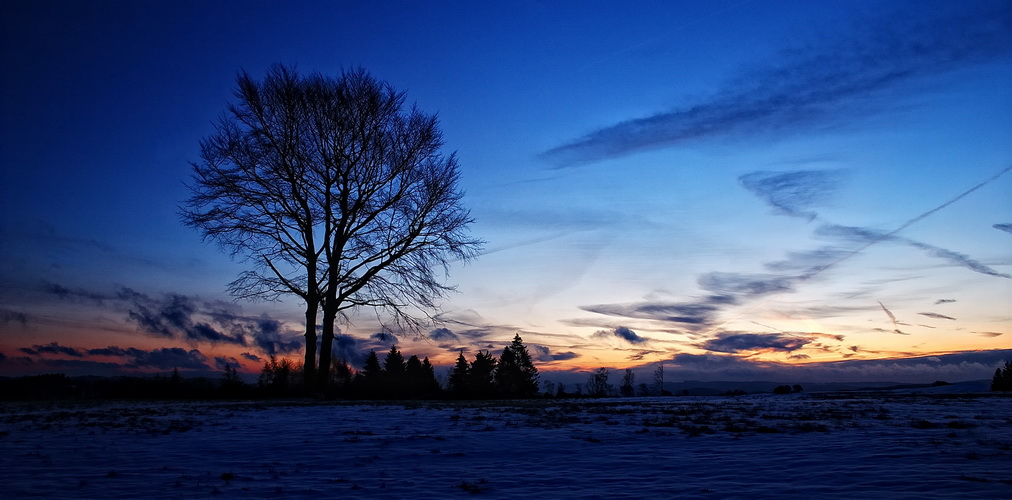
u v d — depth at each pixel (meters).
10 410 17.30
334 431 11.46
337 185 25.73
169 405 19.52
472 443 9.84
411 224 26.19
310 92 25.66
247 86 25.23
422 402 21.58
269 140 25.31
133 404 20.22
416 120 26.64
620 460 8.23
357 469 7.76
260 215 25.31
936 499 5.74
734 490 6.34
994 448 8.58
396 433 11.12
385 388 32.19
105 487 6.70
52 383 27.20
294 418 14.12
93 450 9.30
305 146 25.58
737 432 10.95
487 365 44.53
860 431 10.77
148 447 9.58
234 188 24.83
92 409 17.61
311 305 24.95
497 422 13.06
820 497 5.95
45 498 6.17
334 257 25.17
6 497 6.22
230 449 9.37
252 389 26.59
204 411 16.50
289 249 25.47
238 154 24.80
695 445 9.46
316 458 8.55
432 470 7.67
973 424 11.69
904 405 17.95
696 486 6.57
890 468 7.27
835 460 7.88
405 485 6.79
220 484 6.86
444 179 26.44
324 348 24.97
